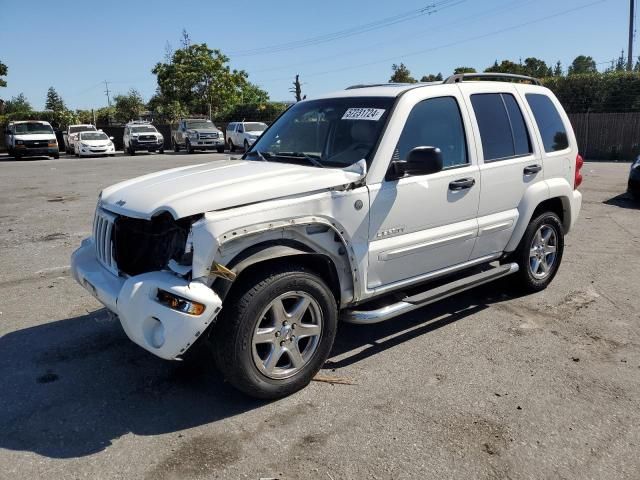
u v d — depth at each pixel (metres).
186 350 3.34
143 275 3.47
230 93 48.41
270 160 4.66
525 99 5.46
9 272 6.58
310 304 3.76
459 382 3.98
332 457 3.14
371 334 4.83
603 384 3.96
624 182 14.64
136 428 3.42
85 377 4.06
